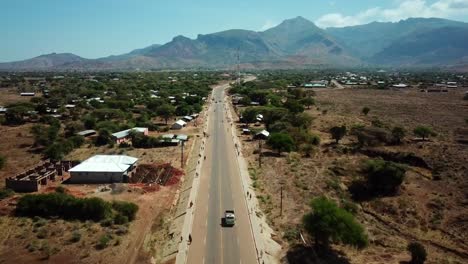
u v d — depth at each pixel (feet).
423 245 203.72
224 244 199.00
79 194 262.47
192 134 465.47
